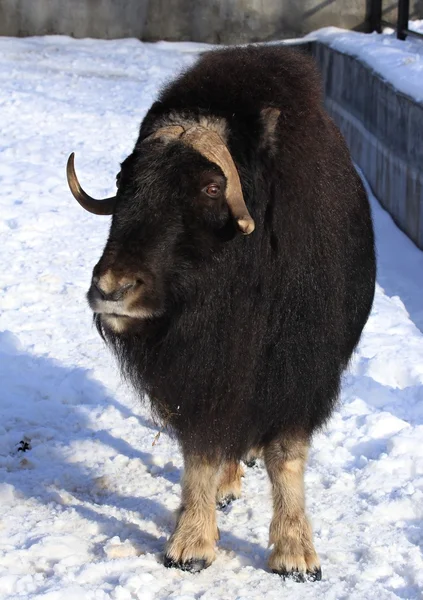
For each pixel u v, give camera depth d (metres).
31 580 4.62
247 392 4.66
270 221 4.55
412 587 4.80
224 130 4.49
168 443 6.61
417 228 12.02
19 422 6.88
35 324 8.80
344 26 25.30
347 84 17.11
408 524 5.47
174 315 4.39
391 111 13.38
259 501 5.77
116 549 4.95
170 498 5.75
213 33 25.91
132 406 7.26
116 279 4.12
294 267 4.58
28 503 5.56
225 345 4.54
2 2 25.58
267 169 4.55
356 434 6.68
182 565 4.83
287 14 25.45
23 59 22.62
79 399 7.41
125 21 25.94
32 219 11.85
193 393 4.64
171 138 4.38
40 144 15.23
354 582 4.80
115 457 6.32
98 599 4.46
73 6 25.80
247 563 5.00
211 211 4.31
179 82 4.81
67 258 10.65
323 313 4.72
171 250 4.25
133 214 4.27
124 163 4.47
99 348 8.32
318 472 6.14
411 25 21.94
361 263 5.32
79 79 20.59
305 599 4.61
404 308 9.61
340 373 5.11
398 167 12.92
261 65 4.81
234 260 4.45
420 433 6.54
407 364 7.73
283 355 4.66
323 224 4.69
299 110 4.71
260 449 5.08
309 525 4.93
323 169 4.76
